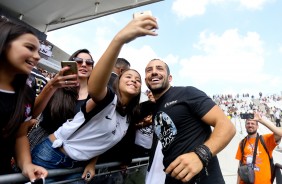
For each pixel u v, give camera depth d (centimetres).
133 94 190
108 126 157
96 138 157
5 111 119
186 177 116
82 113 151
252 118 364
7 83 122
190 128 156
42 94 155
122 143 212
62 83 151
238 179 371
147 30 117
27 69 120
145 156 273
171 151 161
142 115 211
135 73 192
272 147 340
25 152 140
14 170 146
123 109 183
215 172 152
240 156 376
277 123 1948
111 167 212
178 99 163
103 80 131
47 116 189
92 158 179
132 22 120
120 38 120
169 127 163
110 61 126
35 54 123
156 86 180
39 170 132
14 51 114
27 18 1346
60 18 1371
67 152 153
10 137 130
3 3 1170
